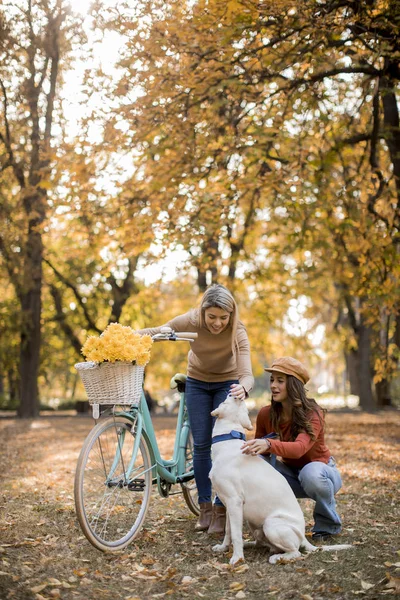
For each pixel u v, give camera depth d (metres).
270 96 10.83
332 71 10.83
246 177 11.79
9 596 3.78
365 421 19.20
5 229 20.30
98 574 4.28
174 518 5.93
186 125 10.74
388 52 9.46
